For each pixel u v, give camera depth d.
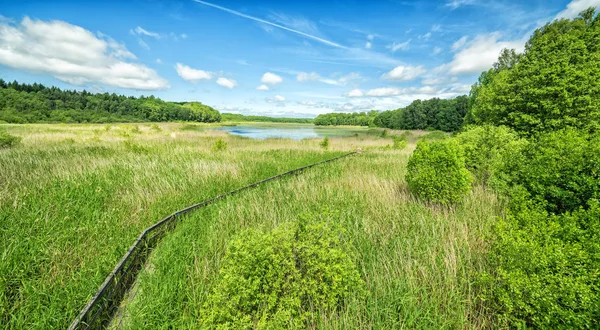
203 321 2.33
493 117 12.28
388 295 2.75
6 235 3.59
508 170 5.00
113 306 2.75
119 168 8.02
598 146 3.54
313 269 2.46
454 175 4.98
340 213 4.89
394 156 14.28
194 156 11.77
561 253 2.15
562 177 3.79
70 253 3.43
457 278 3.01
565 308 2.06
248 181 7.99
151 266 3.40
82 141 16.72
